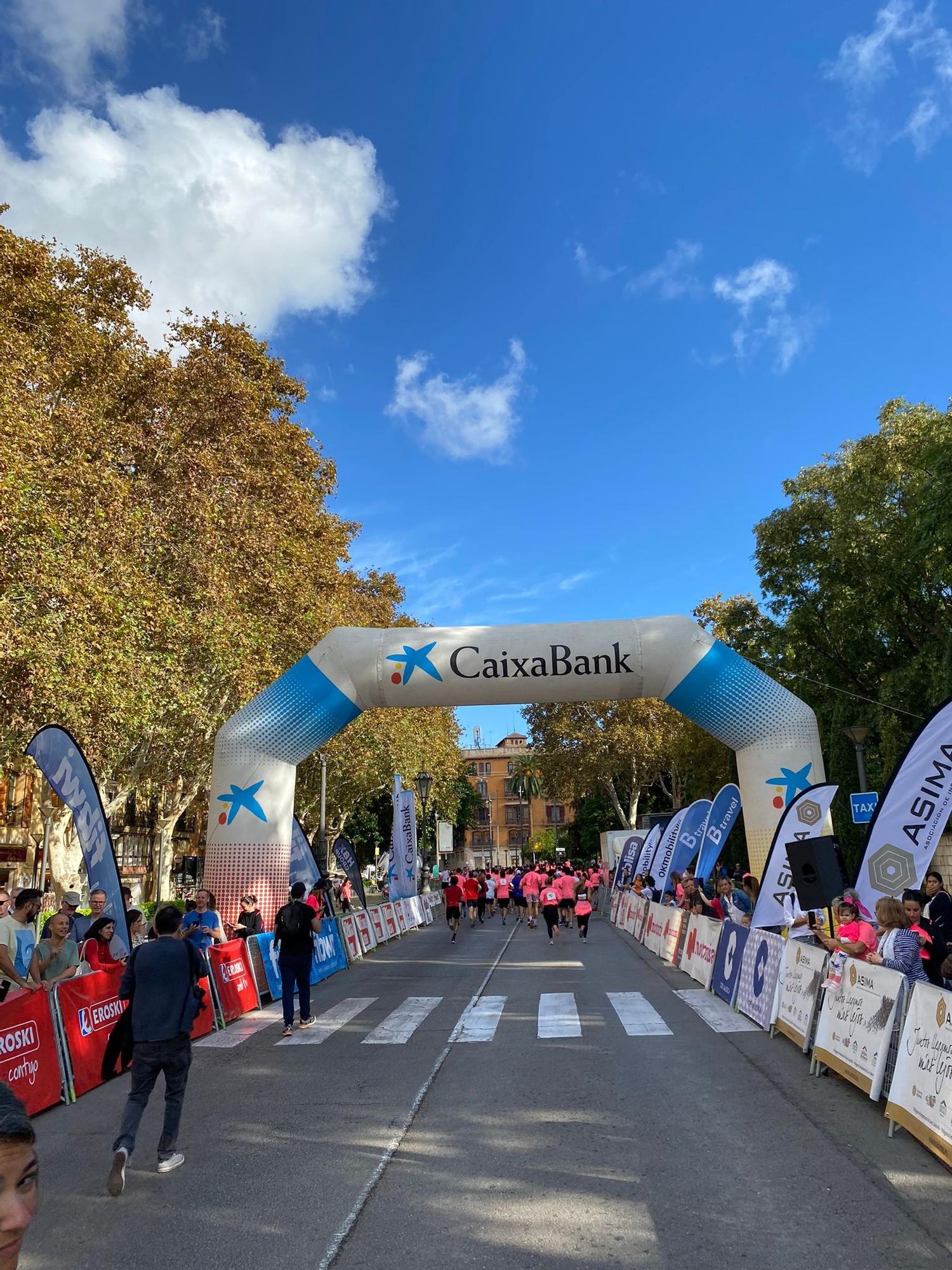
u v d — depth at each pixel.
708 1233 4.28
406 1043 9.06
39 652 16.03
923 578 23.62
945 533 17.50
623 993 11.96
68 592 16.44
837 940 7.81
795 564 26.45
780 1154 5.36
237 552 23.73
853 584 24.97
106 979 8.24
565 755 50.12
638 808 62.94
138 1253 4.25
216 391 24.64
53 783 10.51
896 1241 4.13
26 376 17.83
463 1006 11.29
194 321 27.36
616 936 22.06
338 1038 9.50
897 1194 4.69
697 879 17.44
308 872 18.28
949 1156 4.93
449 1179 5.08
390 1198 4.84
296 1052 8.89
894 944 6.80
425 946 20.58
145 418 22.91
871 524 24.09
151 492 21.73
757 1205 4.59
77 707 17.59
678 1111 6.33
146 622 19.72
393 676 16.05
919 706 23.00
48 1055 7.12
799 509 26.39
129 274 24.00
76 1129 6.45
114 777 26.83
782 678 27.67
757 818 15.63
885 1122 5.92
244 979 11.60
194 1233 4.46
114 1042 5.41
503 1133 5.89
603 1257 4.04
